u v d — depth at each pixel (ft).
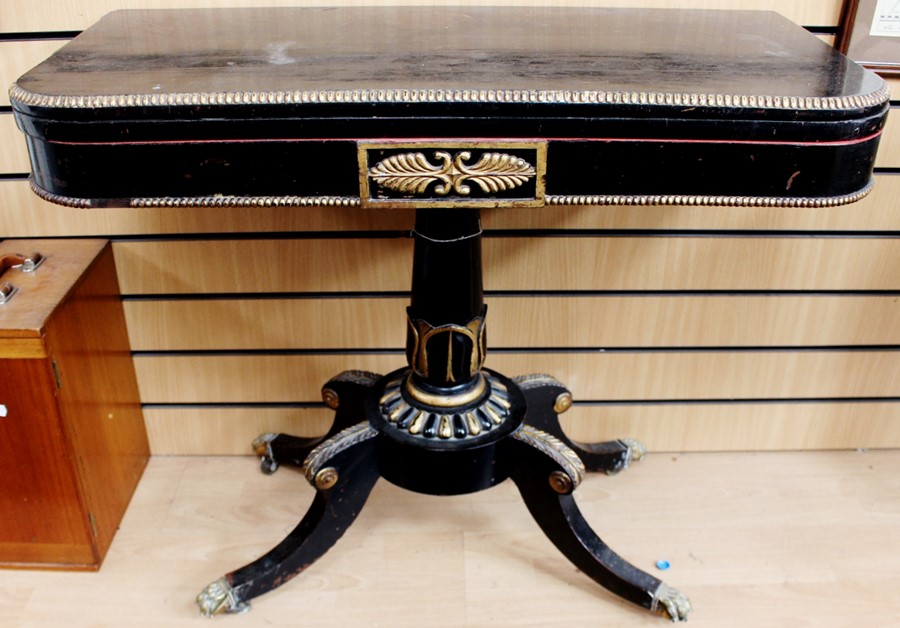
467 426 3.71
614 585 3.97
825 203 2.59
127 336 4.63
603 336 4.70
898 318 4.64
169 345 4.69
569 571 4.25
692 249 4.42
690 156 2.52
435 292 3.45
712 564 4.29
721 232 4.38
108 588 4.15
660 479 4.86
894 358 4.78
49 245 4.24
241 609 4.00
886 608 4.07
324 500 3.85
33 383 3.68
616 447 4.83
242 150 2.52
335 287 4.52
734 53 3.00
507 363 4.80
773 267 4.48
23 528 4.11
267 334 4.67
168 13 3.69
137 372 4.77
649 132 2.48
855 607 4.07
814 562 4.32
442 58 2.86
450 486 3.76
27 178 4.18
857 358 4.78
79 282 3.95
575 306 4.59
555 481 3.76
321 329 4.66
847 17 3.86
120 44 3.09
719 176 2.55
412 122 2.47
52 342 3.66
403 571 4.24
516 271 4.48
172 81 2.57
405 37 3.20
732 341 4.72
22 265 3.98
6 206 4.25
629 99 2.42
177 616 4.00
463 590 4.14
